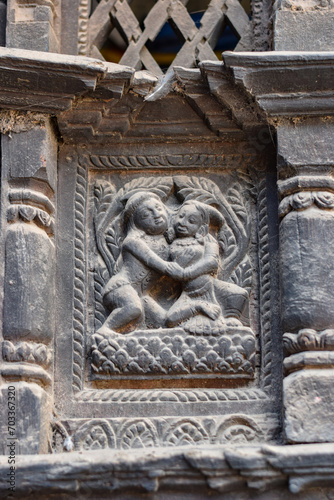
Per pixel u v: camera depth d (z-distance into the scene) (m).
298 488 2.47
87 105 3.17
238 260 3.16
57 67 3.03
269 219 3.19
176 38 3.69
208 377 2.96
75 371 3.02
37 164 3.09
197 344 2.95
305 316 2.84
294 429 2.70
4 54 3.02
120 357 2.95
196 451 2.52
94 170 3.32
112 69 3.08
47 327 2.97
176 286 3.12
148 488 2.51
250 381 2.99
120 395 2.96
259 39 3.48
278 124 3.11
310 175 3.04
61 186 3.27
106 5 3.61
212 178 3.29
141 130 3.28
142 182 3.29
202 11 3.77
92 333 3.08
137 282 3.09
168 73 3.19
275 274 3.11
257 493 2.54
